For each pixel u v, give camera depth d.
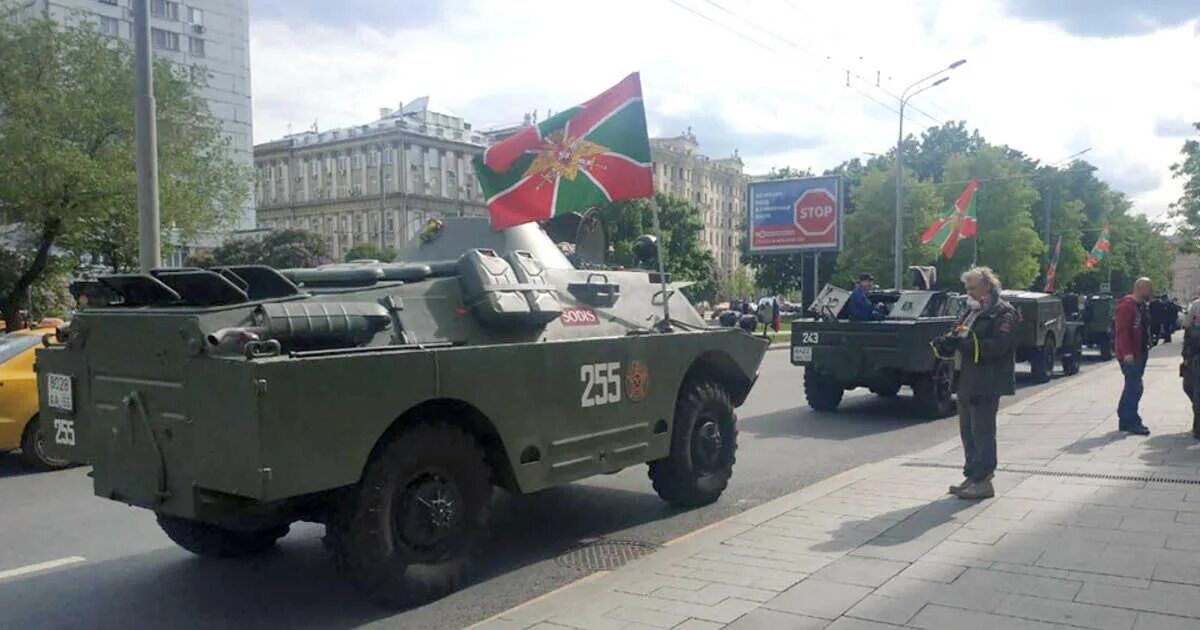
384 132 75.81
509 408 5.44
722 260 112.31
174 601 5.34
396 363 4.76
